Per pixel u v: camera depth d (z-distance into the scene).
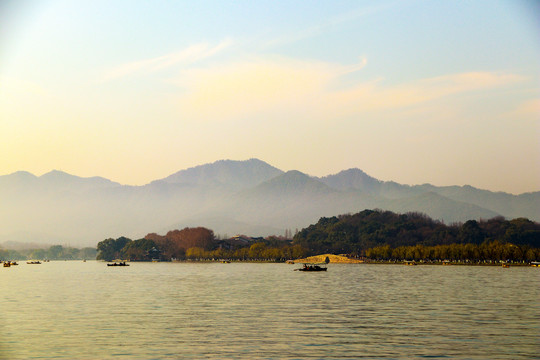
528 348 87.62
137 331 101.44
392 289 182.50
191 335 97.50
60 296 167.12
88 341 92.69
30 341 92.81
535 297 153.38
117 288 199.38
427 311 125.69
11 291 187.62
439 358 81.94
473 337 95.25
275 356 82.88
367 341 92.31
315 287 194.75
